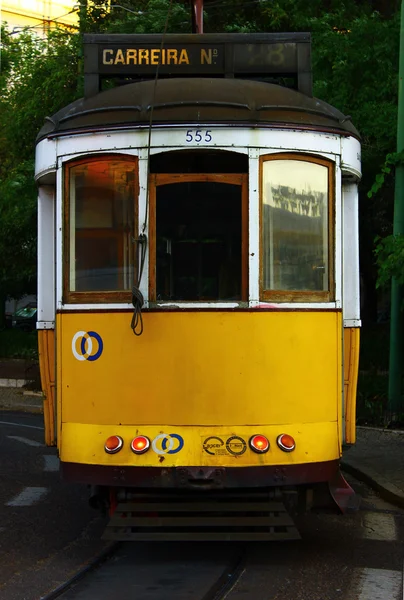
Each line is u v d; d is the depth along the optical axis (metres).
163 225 5.99
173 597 5.34
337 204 6.24
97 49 7.00
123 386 5.95
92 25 19.25
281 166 6.07
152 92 6.25
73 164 6.23
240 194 5.99
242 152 5.97
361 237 17.28
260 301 5.94
